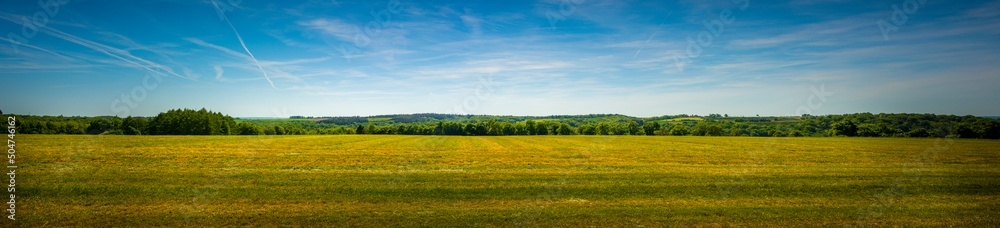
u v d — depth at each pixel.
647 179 15.88
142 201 10.93
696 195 12.79
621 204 11.48
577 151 31.72
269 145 33.31
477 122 81.31
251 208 10.46
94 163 17.83
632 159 24.53
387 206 10.98
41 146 24.58
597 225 9.47
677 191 13.41
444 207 10.98
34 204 10.27
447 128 79.81
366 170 17.86
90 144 27.66
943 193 13.31
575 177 16.36
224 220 9.37
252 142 36.84
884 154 27.78
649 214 10.32
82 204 10.44
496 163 21.80
